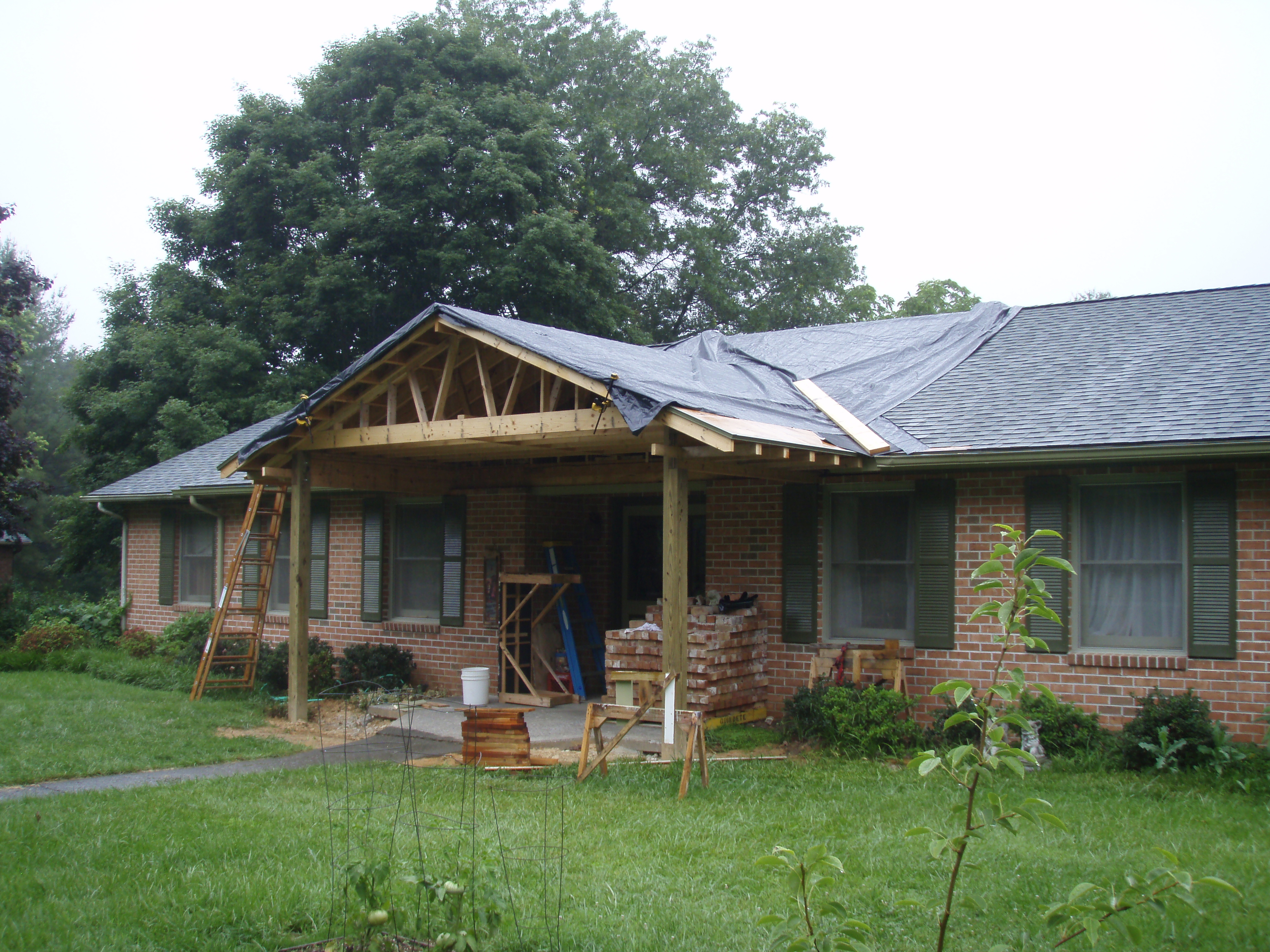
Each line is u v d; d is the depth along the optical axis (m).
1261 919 5.15
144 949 4.75
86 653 16.83
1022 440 9.80
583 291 25.47
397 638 14.76
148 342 25.66
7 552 28.03
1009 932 4.98
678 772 8.72
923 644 10.55
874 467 10.27
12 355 21.86
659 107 35.31
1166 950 4.82
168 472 18.92
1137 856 6.16
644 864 6.08
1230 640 9.11
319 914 5.13
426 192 24.45
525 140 25.42
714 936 4.90
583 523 14.58
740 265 36.72
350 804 7.61
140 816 7.17
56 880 5.68
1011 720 3.14
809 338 15.09
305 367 25.86
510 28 35.06
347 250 24.97
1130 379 10.74
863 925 3.30
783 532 11.51
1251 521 9.09
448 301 25.58
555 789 8.12
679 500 9.15
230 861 6.07
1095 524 10.03
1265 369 10.12
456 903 4.21
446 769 9.10
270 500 16.47
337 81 27.64
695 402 9.02
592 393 10.33
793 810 7.39
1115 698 9.58
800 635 11.32
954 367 12.48
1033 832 6.73
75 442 26.83
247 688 13.91
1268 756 8.36
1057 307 14.02
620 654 11.38
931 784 8.16
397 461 13.25
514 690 13.30
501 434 9.85
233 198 26.73
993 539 10.23
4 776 8.62
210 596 17.86
